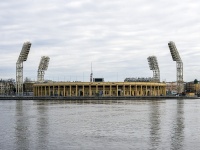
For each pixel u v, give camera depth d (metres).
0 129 57.84
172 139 46.69
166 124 65.06
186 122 68.75
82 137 48.84
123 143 44.03
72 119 77.00
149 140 46.06
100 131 55.22
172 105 146.50
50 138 47.91
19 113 97.31
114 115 88.75
